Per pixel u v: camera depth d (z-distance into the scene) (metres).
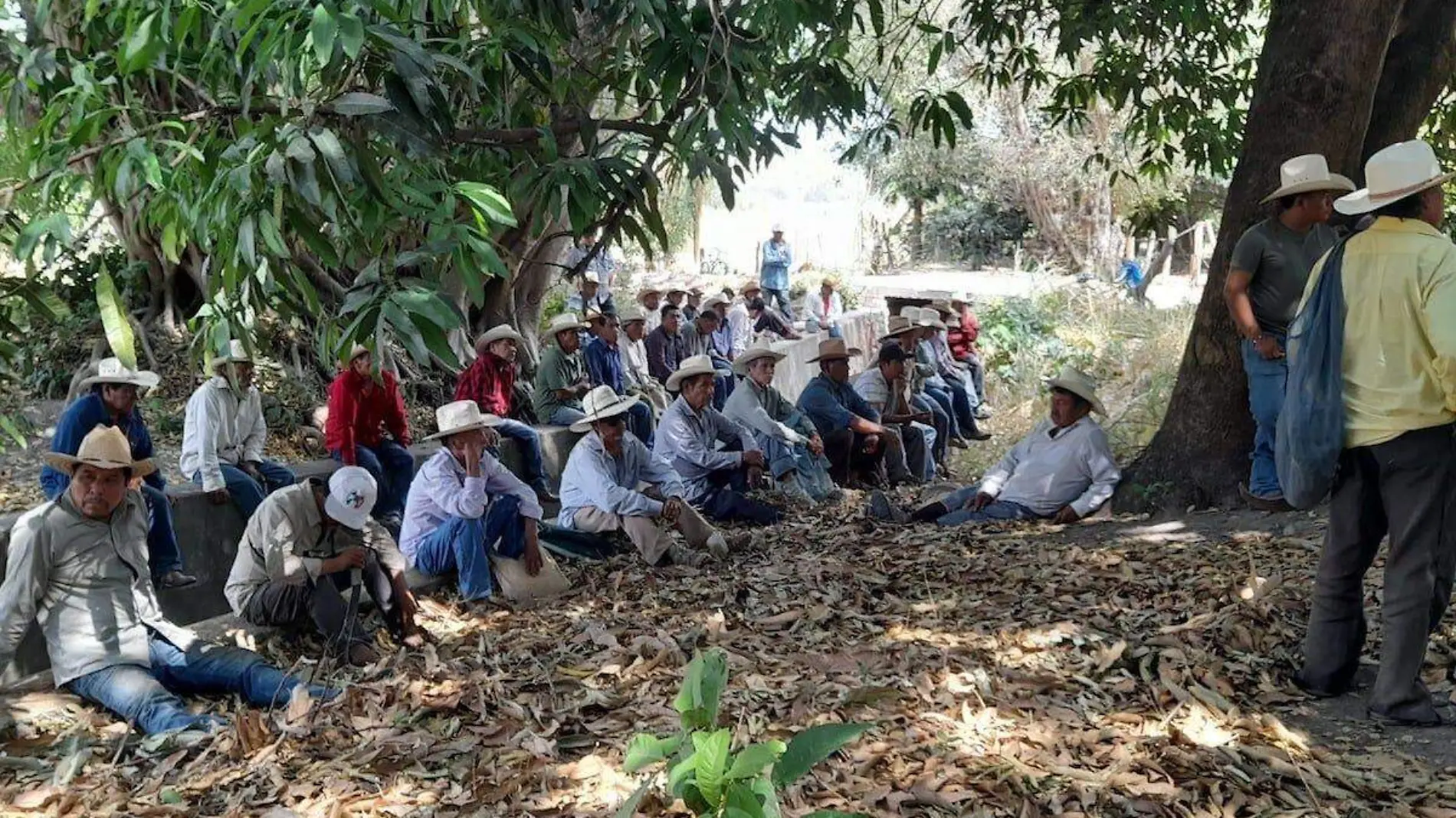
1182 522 6.86
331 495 5.68
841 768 3.88
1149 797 3.69
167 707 4.78
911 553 6.95
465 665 5.38
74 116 3.49
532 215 4.39
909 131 7.50
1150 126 9.40
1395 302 3.93
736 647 5.30
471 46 4.24
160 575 6.38
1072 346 16.47
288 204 3.32
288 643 5.75
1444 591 4.19
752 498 8.73
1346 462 4.22
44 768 4.45
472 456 6.43
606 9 4.44
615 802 3.77
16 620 4.83
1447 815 3.49
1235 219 6.94
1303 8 6.65
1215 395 7.09
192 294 10.66
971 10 8.63
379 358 3.38
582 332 12.60
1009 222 30.25
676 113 4.65
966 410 13.15
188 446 7.09
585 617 6.10
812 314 18.78
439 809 3.87
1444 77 7.24
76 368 10.04
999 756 3.98
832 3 5.49
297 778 4.20
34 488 8.23
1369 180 4.03
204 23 3.72
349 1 3.30
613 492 7.18
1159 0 8.19
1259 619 5.09
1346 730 4.16
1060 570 6.23
